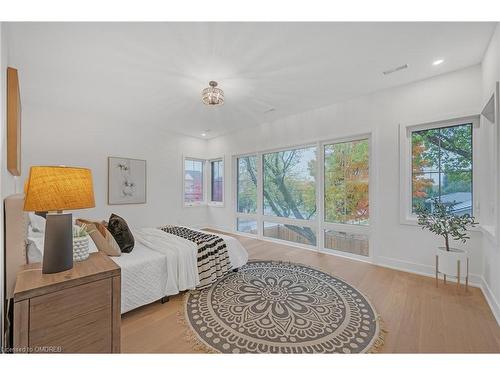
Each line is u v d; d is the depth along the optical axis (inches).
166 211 203.9
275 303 84.4
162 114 158.7
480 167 95.8
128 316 76.5
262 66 95.8
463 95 99.6
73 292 43.5
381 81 112.0
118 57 87.9
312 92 124.1
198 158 230.4
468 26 73.5
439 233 97.0
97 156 161.8
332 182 148.6
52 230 46.7
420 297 88.4
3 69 58.1
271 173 185.2
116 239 87.8
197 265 95.3
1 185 46.5
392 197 120.3
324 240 152.6
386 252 122.8
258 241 182.4
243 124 186.2
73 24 69.6
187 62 92.1
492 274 81.6
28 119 135.2
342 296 89.6
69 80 106.3
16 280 46.5
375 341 63.3
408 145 116.6
